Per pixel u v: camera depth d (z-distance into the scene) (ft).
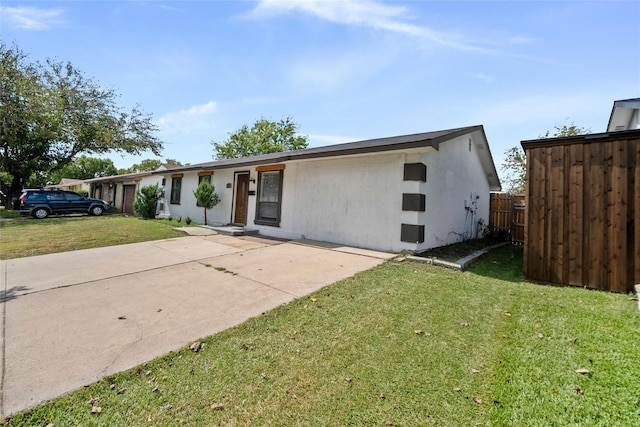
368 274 15.87
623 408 5.93
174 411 6.11
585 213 14.44
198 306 11.73
